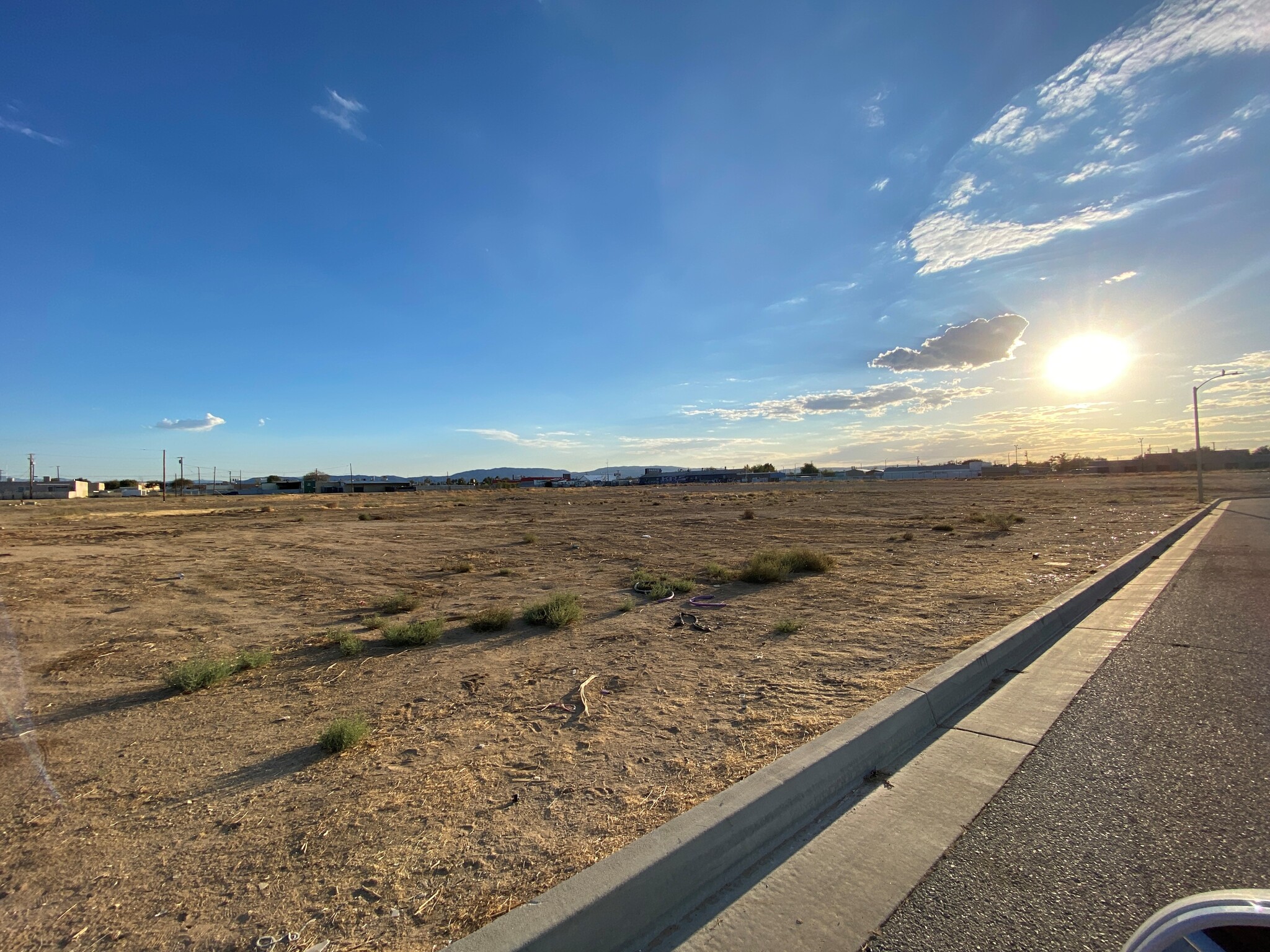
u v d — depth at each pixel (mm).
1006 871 3037
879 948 2541
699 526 26766
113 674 6938
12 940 2684
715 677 6168
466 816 3637
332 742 4664
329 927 2713
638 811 3604
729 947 2564
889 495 57000
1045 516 28672
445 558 17344
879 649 6930
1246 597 9648
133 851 3369
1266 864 3041
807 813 3604
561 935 2467
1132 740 4508
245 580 13836
